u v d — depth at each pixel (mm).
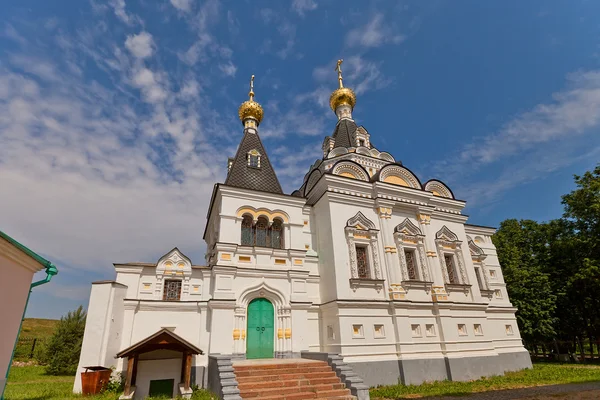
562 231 27203
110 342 13391
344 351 14930
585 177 26562
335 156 23078
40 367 22703
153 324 14453
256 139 21703
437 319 17734
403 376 15367
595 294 24797
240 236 16672
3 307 6816
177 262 15750
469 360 17250
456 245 20703
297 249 17234
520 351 20578
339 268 16641
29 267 7668
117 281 14680
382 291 17172
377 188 19172
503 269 26891
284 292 16281
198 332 14812
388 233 18422
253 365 12578
